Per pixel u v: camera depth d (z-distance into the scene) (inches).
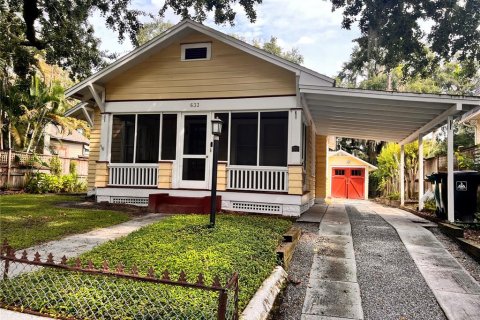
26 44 559.2
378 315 142.4
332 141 1115.3
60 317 110.0
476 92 669.3
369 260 207.6
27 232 237.0
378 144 1141.7
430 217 345.7
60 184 652.7
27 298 118.3
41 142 786.2
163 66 406.3
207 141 390.3
